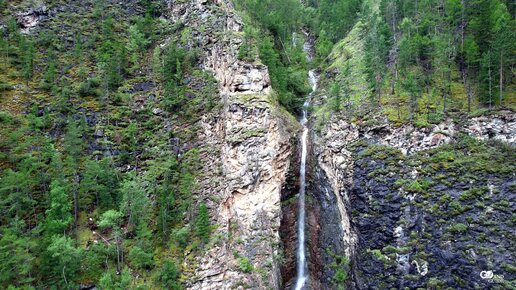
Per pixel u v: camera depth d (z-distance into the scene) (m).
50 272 34.88
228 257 39.41
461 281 30.50
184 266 38.44
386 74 47.16
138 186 41.25
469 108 38.28
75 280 35.66
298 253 44.56
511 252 29.75
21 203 38.44
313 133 48.47
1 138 42.31
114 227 37.59
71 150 42.62
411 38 47.50
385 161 38.38
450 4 45.41
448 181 34.78
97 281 36.09
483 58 38.03
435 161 36.34
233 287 37.88
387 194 36.56
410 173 36.69
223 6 57.97
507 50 37.00
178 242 40.03
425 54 45.50
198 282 37.69
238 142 44.00
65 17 57.59
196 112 49.78
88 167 41.72
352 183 39.28
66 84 49.72
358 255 36.22
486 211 32.16
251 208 42.12
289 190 46.38
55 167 40.72
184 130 48.78
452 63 43.97
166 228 40.78
